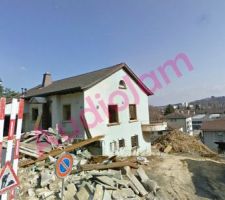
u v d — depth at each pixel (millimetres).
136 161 15867
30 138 15211
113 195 9227
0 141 5867
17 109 6492
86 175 10383
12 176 5730
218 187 12477
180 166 16484
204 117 85188
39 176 9766
